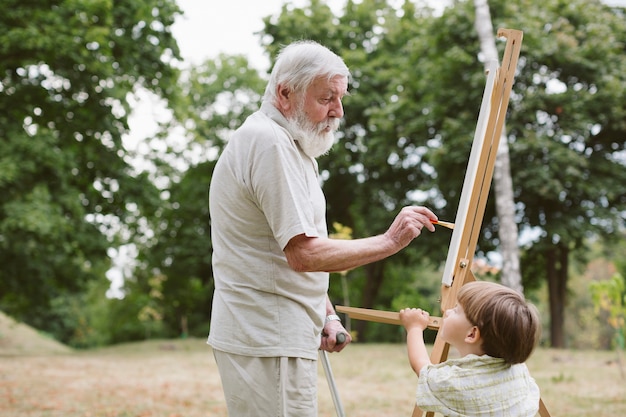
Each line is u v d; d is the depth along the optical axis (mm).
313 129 2584
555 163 17516
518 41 2943
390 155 22047
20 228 14883
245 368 2535
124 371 11383
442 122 19312
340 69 2578
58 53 14094
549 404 6926
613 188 18469
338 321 2912
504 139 12109
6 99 15594
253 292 2543
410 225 2498
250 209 2531
